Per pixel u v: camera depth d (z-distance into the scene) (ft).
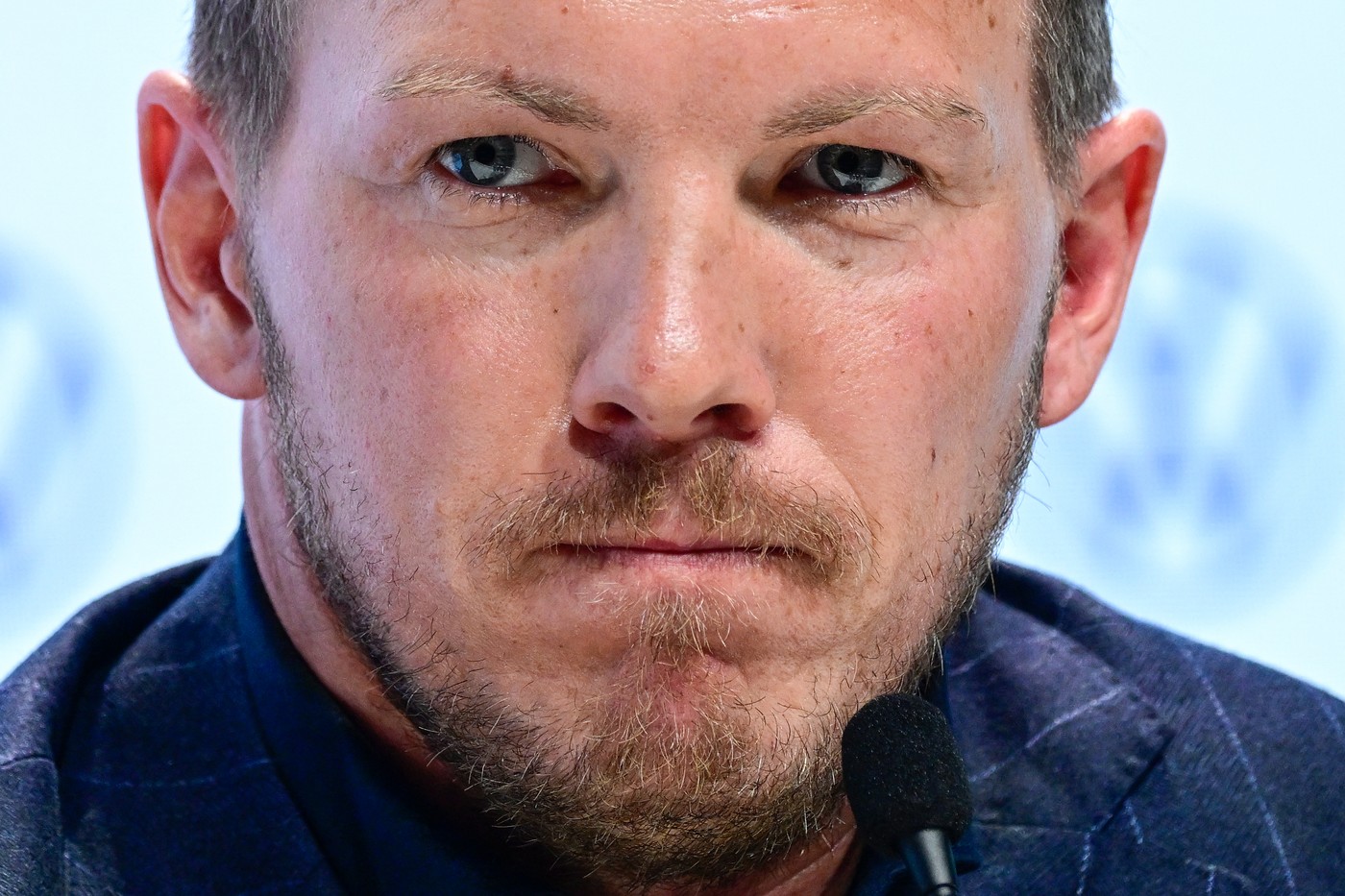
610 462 14.24
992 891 18.54
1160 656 21.62
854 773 14.39
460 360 14.53
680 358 13.60
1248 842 19.35
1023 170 16.16
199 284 17.29
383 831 16.52
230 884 16.49
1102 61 18.19
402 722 16.52
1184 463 29.14
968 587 16.71
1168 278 29.25
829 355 14.83
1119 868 18.93
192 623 18.33
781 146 14.24
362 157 14.67
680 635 14.38
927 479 15.53
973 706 20.18
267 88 16.02
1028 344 16.74
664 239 13.97
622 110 13.83
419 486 14.84
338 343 15.17
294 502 16.19
